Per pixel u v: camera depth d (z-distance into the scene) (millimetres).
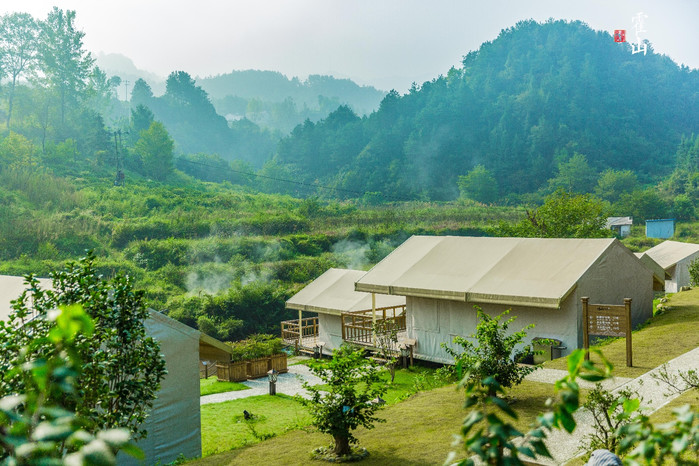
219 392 23328
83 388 7715
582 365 2512
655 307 25516
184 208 76812
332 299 29938
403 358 24109
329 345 30094
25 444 1597
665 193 148750
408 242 27516
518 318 21172
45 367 1889
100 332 8672
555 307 19297
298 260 58188
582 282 19953
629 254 22031
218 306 41156
